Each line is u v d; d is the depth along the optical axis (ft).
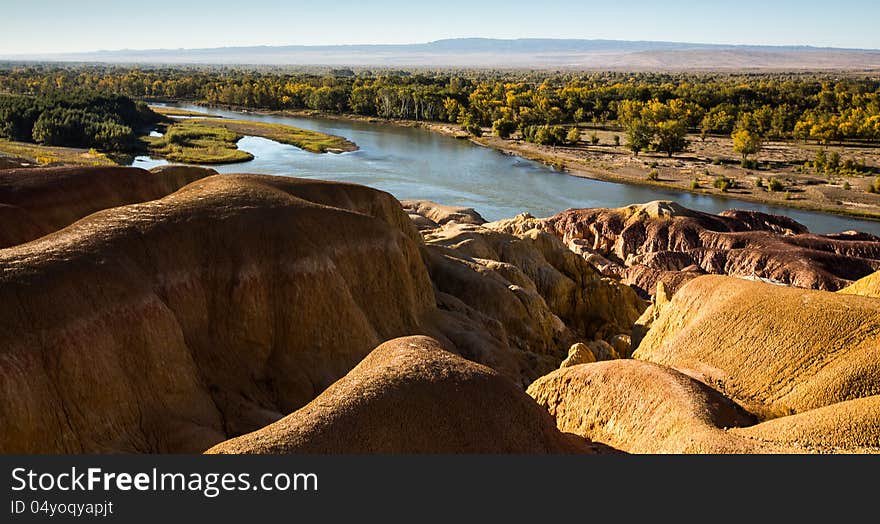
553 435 79.20
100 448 84.12
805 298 124.57
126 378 92.48
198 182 144.36
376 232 141.49
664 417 92.12
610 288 212.84
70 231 106.63
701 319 136.87
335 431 67.10
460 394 75.56
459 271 180.14
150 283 104.17
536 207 389.39
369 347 124.98
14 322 82.79
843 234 310.04
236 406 105.19
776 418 98.84
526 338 170.09
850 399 100.22
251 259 116.57
